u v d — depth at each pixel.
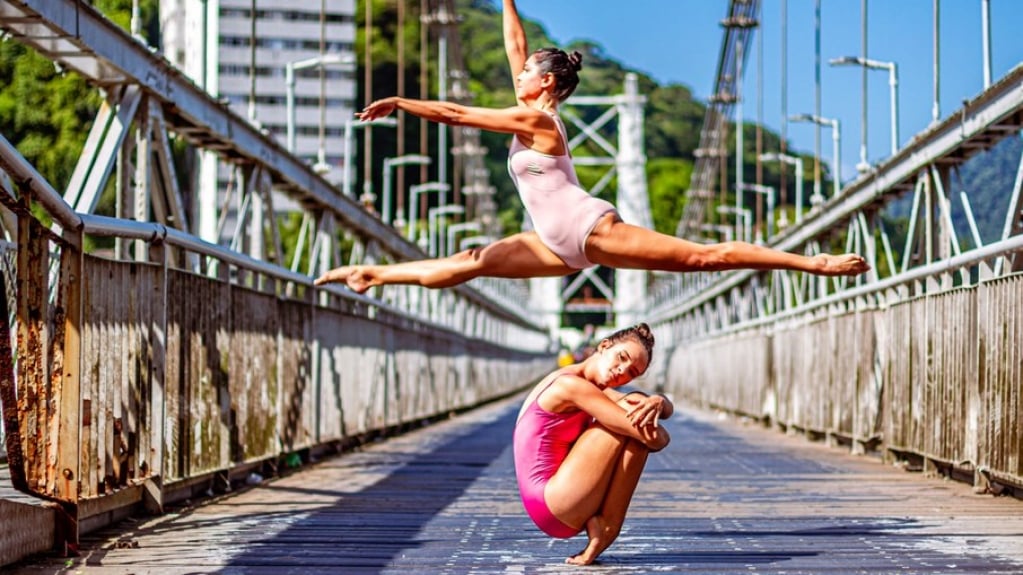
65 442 7.17
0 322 6.46
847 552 7.19
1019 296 9.57
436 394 27.27
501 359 46.81
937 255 14.72
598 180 111.94
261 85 58.59
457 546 7.40
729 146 94.69
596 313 109.25
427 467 13.59
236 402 10.95
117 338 8.07
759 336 24.73
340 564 6.75
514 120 6.09
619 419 6.46
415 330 23.77
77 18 9.45
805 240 23.39
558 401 6.52
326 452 15.38
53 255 8.66
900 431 13.46
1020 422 9.54
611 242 6.02
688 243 6.00
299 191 18.03
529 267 6.23
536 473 6.64
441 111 6.07
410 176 64.69
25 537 6.70
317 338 14.45
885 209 18.47
